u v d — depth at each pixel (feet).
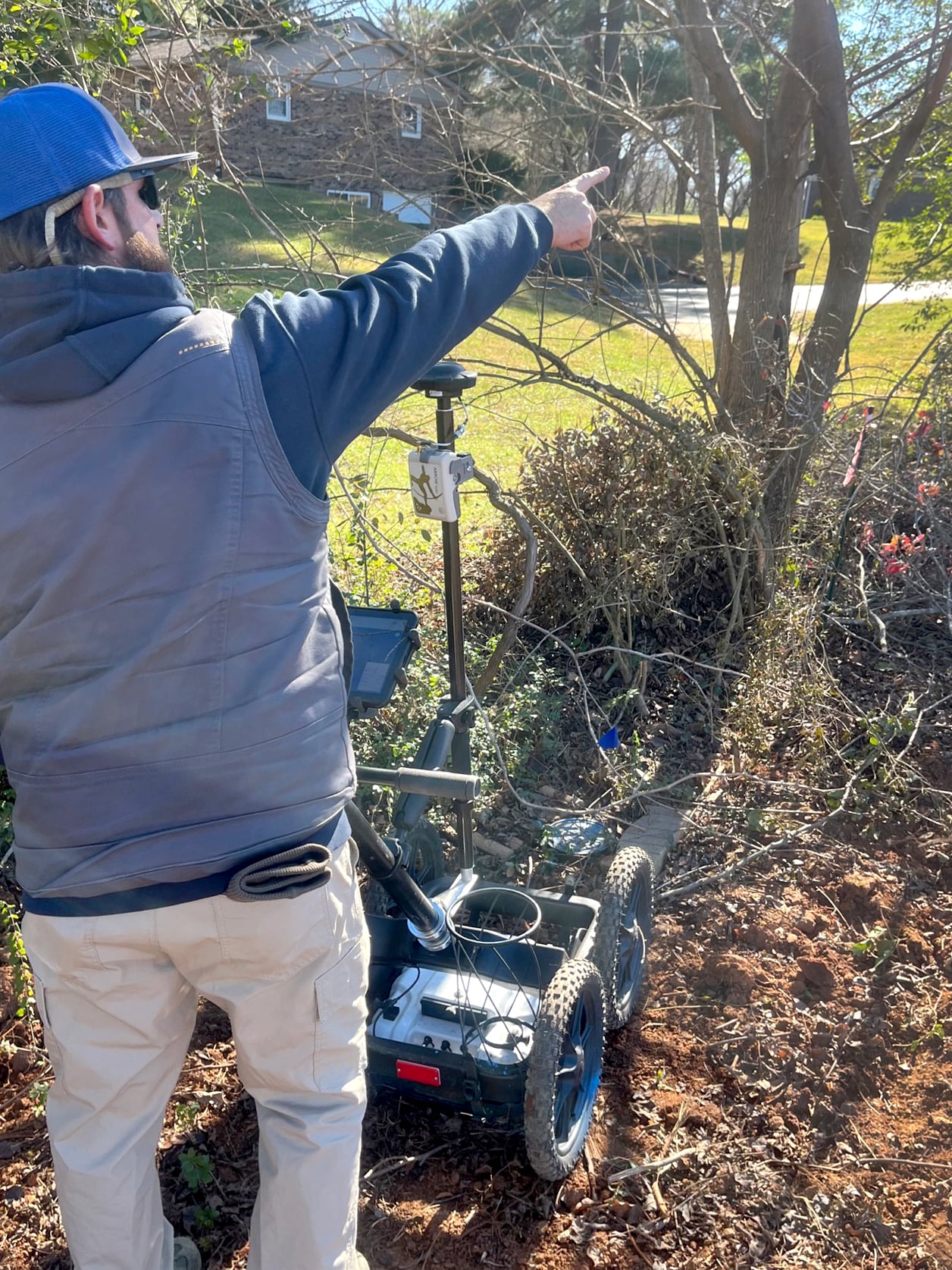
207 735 4.71
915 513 17.29
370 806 12.02
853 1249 7.66
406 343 5.00
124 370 4.55
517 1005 8.08
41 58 10.91
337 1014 5.48
